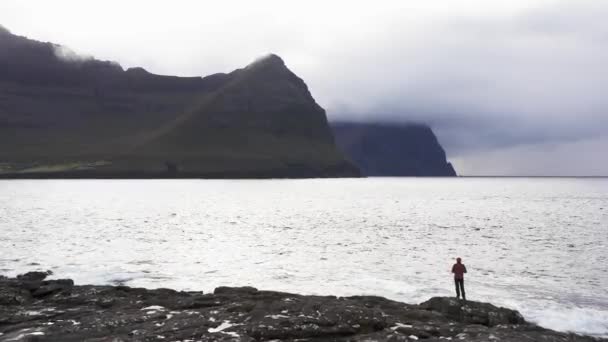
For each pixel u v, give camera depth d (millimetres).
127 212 91875
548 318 24344
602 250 47656
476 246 50312
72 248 46156
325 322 19125
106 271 35781
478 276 35031
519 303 27250
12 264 37812
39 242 49594
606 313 25328
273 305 21453
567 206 116750
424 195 174500
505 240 55188
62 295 25766
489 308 22875
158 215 86125
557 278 34406
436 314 21891
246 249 47688
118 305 23859
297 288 31172
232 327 18734
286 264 39812
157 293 26375
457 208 109375
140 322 19938
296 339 18109
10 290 25641
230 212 94875
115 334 18359
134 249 46438
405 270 37375
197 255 43719
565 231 64250
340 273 36094
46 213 86312
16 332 18844
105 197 144125
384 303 24391
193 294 26547
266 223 74188
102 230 61406
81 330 18969
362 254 45031
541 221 78625
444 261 41406
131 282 32469
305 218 83250
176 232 61125
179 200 133625
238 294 25609
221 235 58750
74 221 72562
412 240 55094
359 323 19500
